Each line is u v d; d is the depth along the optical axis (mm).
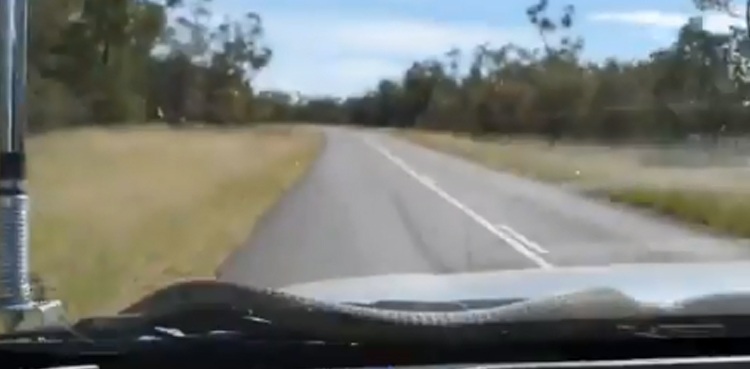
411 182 25828
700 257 13062
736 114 23578
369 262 12734
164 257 12422
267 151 23906
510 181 26438
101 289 9141
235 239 14562
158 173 19469
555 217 19047
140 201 17188
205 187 19734
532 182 26109
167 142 19844
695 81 21062
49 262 10539
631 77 20031
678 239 15312
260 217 17672
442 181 26156
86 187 16859
